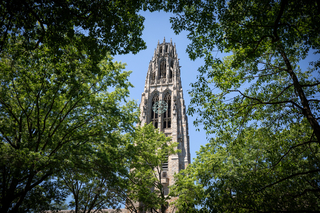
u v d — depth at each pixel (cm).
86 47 1670
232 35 1691
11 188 2031
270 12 1580
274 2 1555
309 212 1396
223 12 1648
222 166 2748
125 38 1691
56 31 1550
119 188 3030
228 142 2069
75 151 2175
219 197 1812
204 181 2836
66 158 2048
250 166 2431
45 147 2398
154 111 8031
